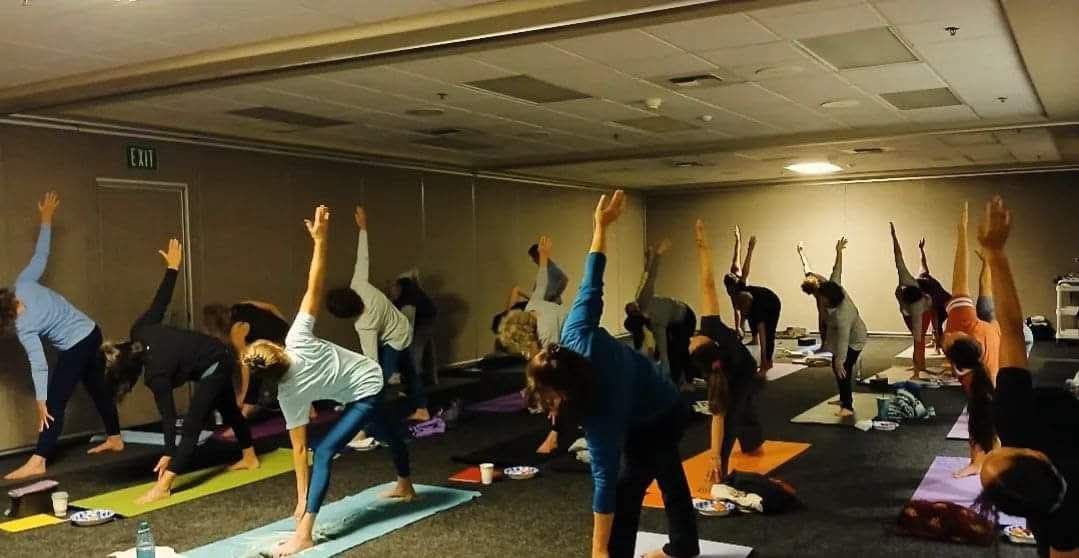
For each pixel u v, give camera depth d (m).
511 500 4.80
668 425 3.33
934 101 7.15
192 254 7.65
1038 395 2.05
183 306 7.55
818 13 4.48
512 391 8.73
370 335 6.45
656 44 5.05
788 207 13.98
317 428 6.98
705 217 14.69
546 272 6.28
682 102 6.99
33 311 5.74
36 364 5.71
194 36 4.64
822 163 11.52
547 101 6.82
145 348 5.31
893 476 5.08
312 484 4.09
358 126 7.75
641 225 15.07
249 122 7.31
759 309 9.27
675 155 10.02
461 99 6.63
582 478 5.25
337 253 9.16
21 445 6.47
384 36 4.55
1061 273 12.22
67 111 6.46
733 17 4.50
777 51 5.29
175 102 6.32
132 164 7.19
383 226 9.74
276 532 4.35
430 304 8.67
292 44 4.73
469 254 11.07
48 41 4.68
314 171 8.91
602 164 10.99
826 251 13.71
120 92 5.79
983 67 5.84
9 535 4.38
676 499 3.65
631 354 3.22
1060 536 1.90
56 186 6.65
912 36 4.99
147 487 5.25
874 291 13.40
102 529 4.46
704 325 4.62
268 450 6.20
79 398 6.77
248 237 8.19
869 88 6.53
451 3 4.15
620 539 3.29
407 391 7.99
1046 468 1.86
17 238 6.39
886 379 8.31
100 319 6.94
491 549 4.02
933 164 12.03
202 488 5.19
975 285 12.74
